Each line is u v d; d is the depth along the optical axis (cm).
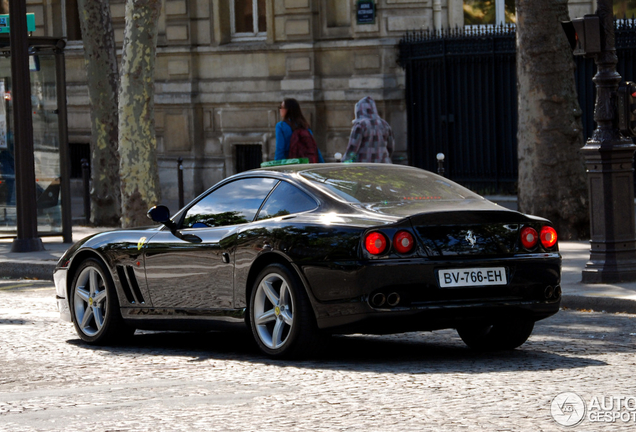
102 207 2730
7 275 1948
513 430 697
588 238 2122
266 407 787
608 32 1474
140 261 1134
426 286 948
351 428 712
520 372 917
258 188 1080
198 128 3341
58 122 2277
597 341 1109
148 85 2164
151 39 2152
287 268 989
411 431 699
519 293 988
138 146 2170
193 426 729
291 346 988
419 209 988
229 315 1052
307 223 990
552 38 2077
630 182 1485
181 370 975
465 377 893
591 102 2628
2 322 1348
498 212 984
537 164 2105
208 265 1070
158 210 1109
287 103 1803
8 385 923
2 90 2217
